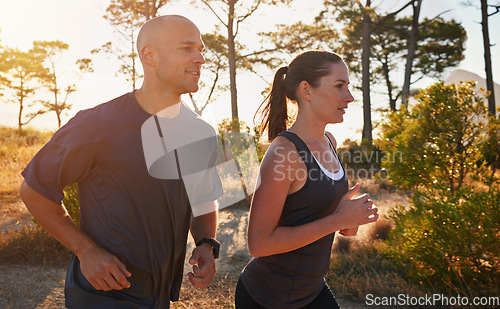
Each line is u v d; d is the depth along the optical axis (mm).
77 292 1614
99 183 1567
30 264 4906
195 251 1774
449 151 6215
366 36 23281
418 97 6508
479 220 4242
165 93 1559
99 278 1475
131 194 1554
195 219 1882
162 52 1519
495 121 5984
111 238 1567
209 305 4047
